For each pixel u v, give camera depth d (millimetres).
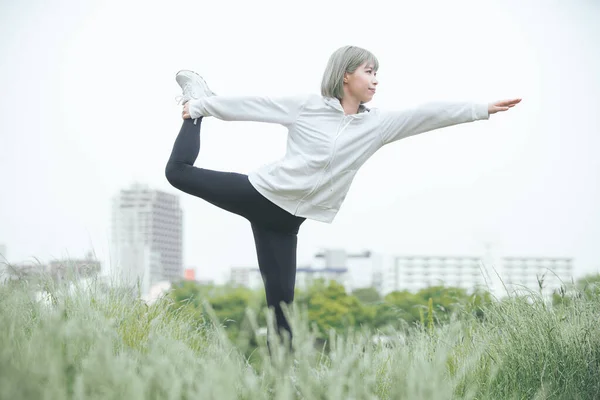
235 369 2439
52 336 2412
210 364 2387
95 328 2781
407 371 2570
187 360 2584
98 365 2156
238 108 3328
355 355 2562
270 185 3270
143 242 115562
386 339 3725
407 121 3320
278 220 3346
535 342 3309
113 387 2084
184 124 3422
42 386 2119
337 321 31812
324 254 87125
